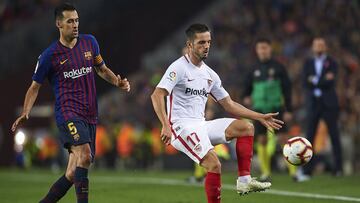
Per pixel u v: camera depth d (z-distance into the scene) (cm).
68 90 2491
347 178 4272
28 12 9712
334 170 4569
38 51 8675
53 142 7619
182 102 2500
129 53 8919
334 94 4450
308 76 4481
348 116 6247
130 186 4147
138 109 7994
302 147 2455
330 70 4425
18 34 8925
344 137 6012
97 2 9238
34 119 8475
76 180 2414
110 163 7456
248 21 8462
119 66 8800
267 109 4206
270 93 4206
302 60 7225
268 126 2525
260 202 3075
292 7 8275
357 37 7562
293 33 7894
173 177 4919
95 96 2544
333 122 4472
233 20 8606
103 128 7469
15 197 3706
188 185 4103
